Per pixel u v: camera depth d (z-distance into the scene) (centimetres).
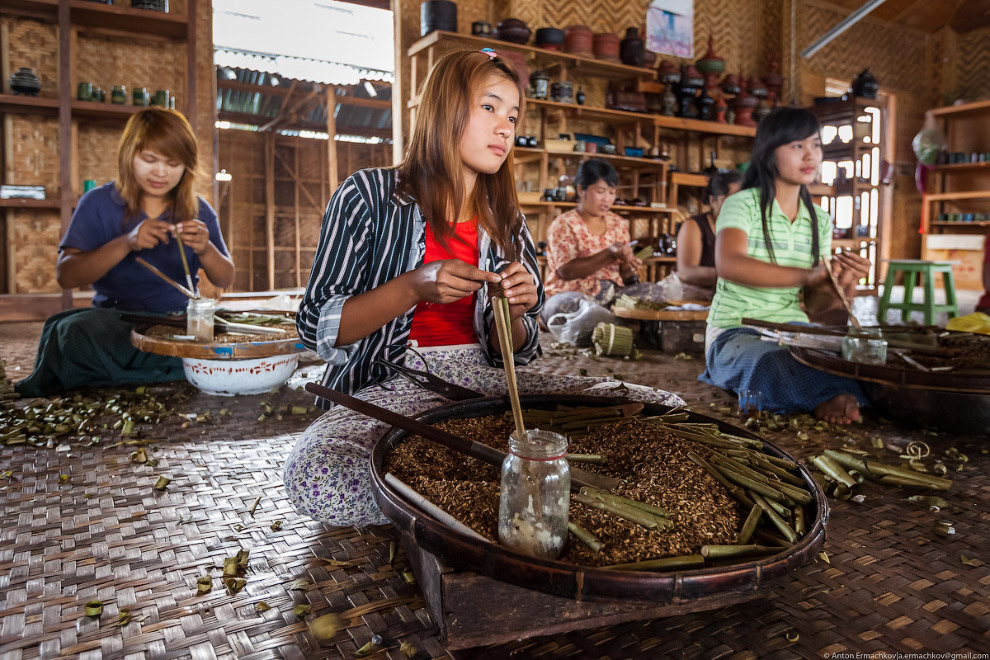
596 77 807
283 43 967
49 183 606
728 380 307
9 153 590
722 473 142
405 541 147
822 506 126
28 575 148
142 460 219
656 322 466
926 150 1035
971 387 224
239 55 965
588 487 129
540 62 756
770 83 909
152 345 285
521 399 181
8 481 203
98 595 141
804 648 123
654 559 114
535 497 110
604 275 543
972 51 1135
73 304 585
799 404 275
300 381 346
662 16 862
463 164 198
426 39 668
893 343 268
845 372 247
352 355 205
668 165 812
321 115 1484
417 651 123
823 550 162
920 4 1082
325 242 192
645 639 125
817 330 274
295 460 165
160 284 354
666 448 148
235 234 1545
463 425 169
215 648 124
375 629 130
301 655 122
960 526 175
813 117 299
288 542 166
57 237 610
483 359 220
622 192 849
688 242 485
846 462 208
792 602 139
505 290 168
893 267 701
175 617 133
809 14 998
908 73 1142
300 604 138
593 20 812
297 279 1622
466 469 151
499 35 702
